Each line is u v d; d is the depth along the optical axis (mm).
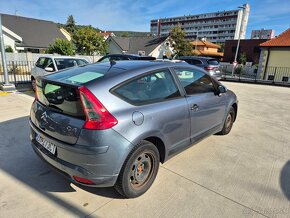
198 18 108188
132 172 2361
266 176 3039
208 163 3328
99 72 2486
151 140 2623
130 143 2188
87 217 2176
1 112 5363
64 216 2176
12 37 25672
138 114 2295
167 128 2643
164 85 2764
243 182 2869
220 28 100938
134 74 2457
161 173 2998
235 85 14312
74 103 2127
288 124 5555
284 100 9125
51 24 33344
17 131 4188
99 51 32688
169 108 2656
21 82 8641
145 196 2518
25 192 2494
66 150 2133
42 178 2760
